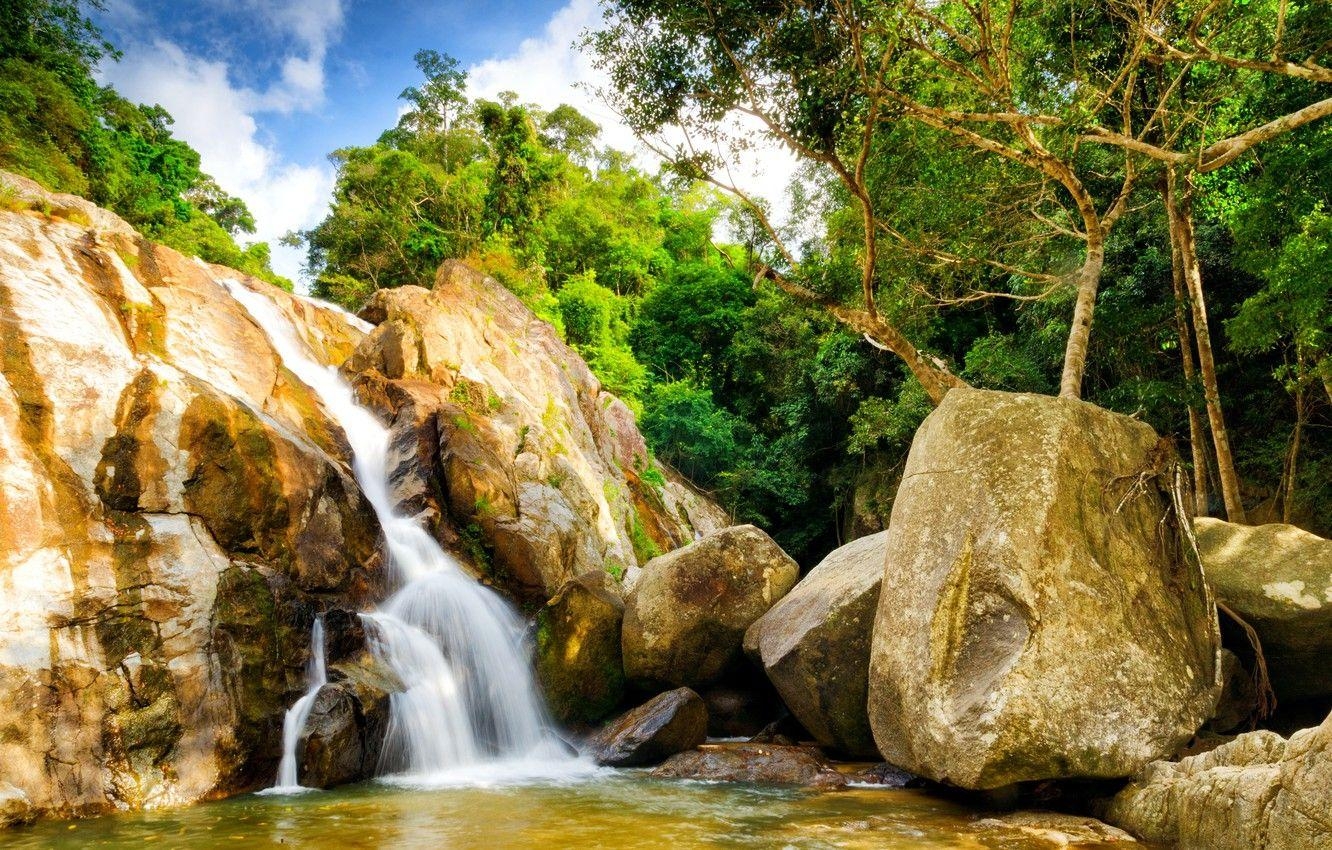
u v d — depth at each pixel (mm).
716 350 39562
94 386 8312
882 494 26156
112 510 7801
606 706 10578
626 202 55344
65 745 6477
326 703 8070
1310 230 9445
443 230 39750
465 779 8266
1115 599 6227
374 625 9633
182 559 7945
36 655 6562
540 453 16219
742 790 7562
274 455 9500
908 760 6586
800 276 11648
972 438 6914
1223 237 15227
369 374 15266
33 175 20188
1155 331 15383
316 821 6266
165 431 8555
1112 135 9414
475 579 12398
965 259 12789
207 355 11695
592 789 7676
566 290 34281
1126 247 16234
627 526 20109
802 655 8617
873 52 9867
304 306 17562
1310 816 4066
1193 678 6297
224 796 7223
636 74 9898
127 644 7148
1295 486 15422
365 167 41031
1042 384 17703
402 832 5898
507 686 10500
